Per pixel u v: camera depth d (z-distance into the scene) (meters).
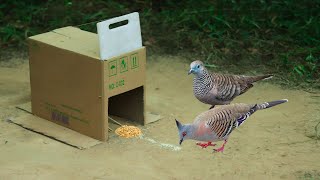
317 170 9.34
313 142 10.27
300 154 9.86
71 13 15.58
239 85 10.39
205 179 9.05
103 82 9.77
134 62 10.22
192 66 9.99
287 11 15.58
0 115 11.06
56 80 10.48
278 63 13.63
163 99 11.99
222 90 10.20
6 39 14.54
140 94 10.72
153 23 15.42
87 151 9.85
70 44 10.38
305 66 13.41
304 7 15.52
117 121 11.00
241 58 13.91
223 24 15.03
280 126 10.84
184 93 12.32
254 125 10.88
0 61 13.67
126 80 10.17
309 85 12.70
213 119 8.51
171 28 15.14
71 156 9.70
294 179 9.09
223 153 9.84
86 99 10.12
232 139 10.32
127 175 9.11
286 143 10.22
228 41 14.51
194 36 14.67
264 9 15.62
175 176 9.11
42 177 9.01
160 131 10.62
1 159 9.54
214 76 10.23
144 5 16.36
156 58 13.93
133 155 9.74
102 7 16.11
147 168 9.34
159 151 9.89
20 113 11.16
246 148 10.03
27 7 15.85
